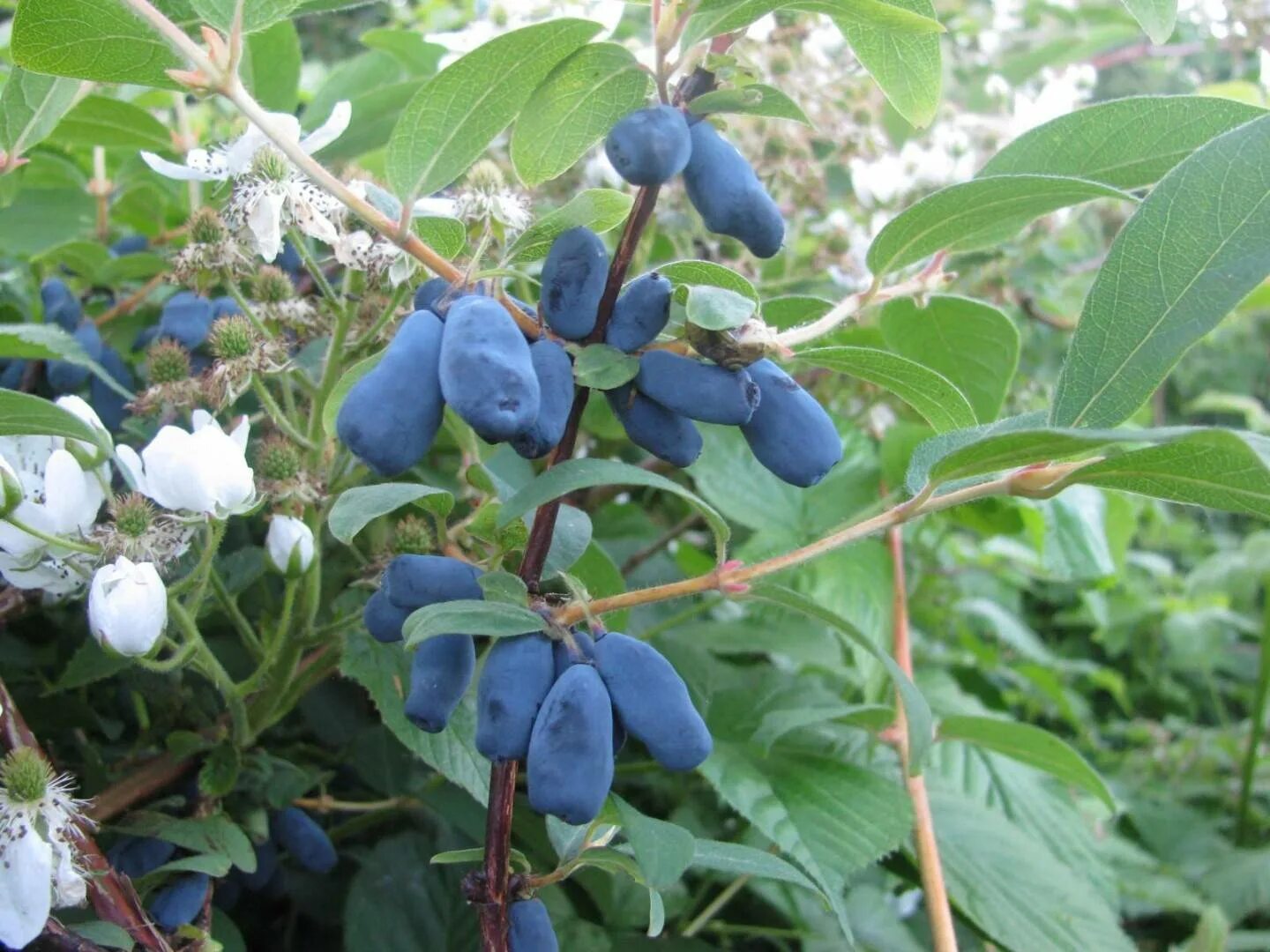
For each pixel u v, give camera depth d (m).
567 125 0.22
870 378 0.26
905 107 0.27
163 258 0.41
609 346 0.20
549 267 0.21
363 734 0.38
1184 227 0.21
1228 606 0.97
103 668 0.31
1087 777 0.40
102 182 0.47
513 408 0.18
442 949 0.34
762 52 0.46
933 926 0.38
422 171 0.21
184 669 0.34
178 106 0.44
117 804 0.30
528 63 0.21
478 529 0.24
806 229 0.54
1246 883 0.63
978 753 0.49
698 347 0.20
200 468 0.26
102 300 0.46
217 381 0.29
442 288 0.22
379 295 0.31
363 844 0.40
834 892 0.35
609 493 0.49
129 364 0.43
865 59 0.26
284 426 0.30
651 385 0.20
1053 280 0.65
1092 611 0.72
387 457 0.19
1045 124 0.27
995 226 0.28
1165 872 0.65
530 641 0.20
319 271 0.29
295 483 0.29
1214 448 0.19
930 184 0.50
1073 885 0.42
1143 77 0.93
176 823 0.29
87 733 0.36
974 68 0.78
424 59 0.51
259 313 0.32
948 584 0.66
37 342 0.31
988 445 0.20
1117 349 0.22
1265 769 0.76
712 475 0.46
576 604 0.21
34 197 0.45
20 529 0.25
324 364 0.34
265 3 0.22
